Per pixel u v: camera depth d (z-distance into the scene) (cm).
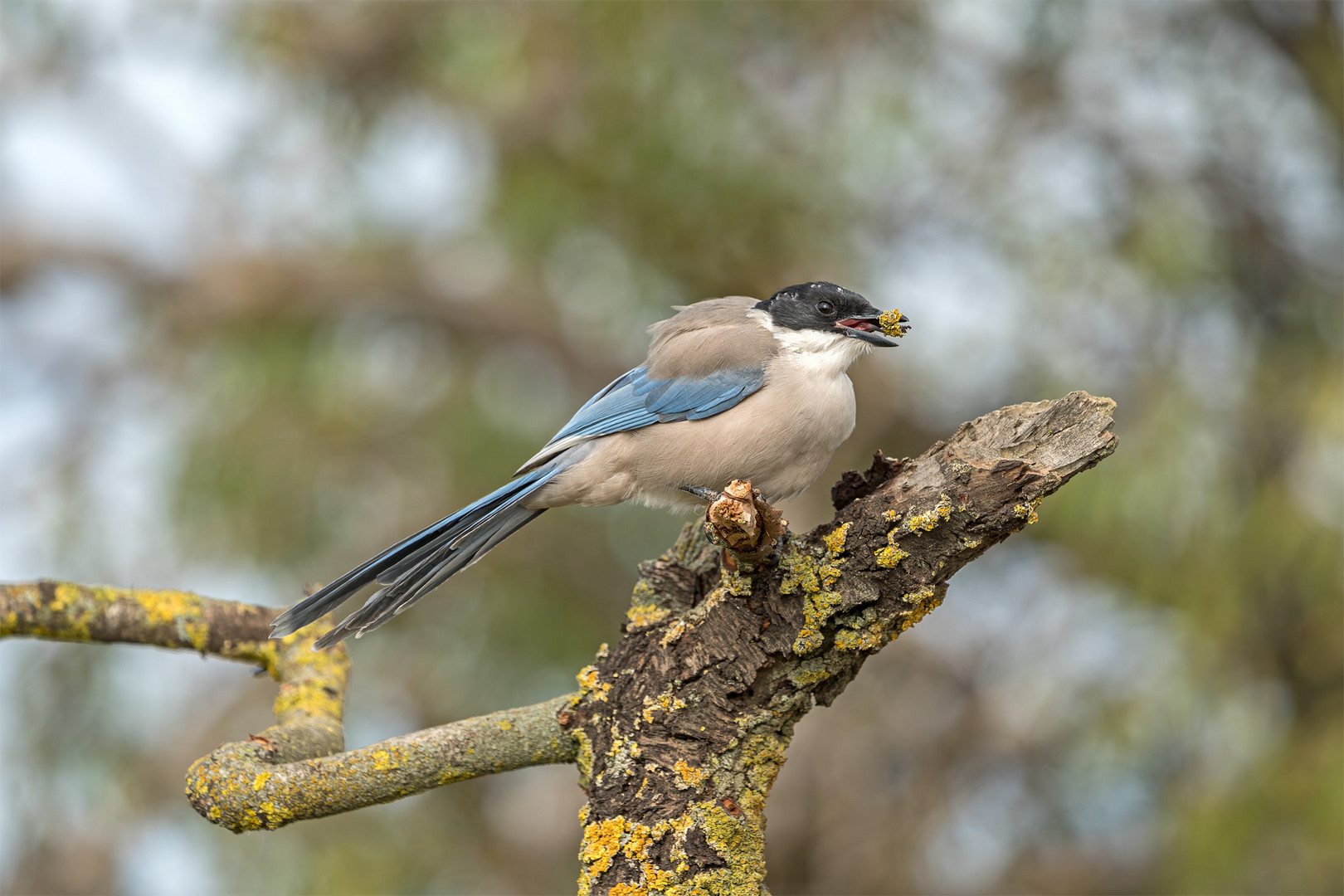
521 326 1528
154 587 1377
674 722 525
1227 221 1368
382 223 1496
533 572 1448
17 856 1339
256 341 1477
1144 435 1226
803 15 1287
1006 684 1432
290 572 1381
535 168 1395
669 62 1298
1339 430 1191
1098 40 1362
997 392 1383
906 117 1295
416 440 1468
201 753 1402
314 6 1456
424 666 1444
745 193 1320
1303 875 1158
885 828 1443
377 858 1334
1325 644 1219
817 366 771
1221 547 1216
